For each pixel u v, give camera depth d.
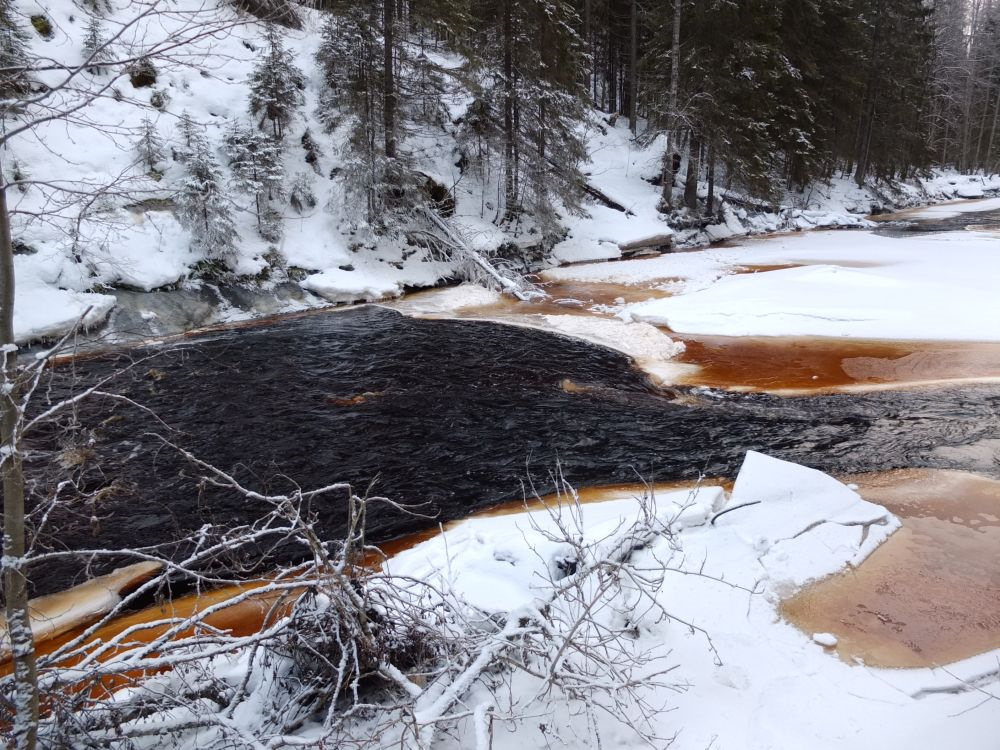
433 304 14.62
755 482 5.20
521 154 19.34
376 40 16.27
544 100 18.55
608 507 5.36
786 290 13.70
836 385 8.88
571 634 2.64
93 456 5.71
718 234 24.06
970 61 52.22
